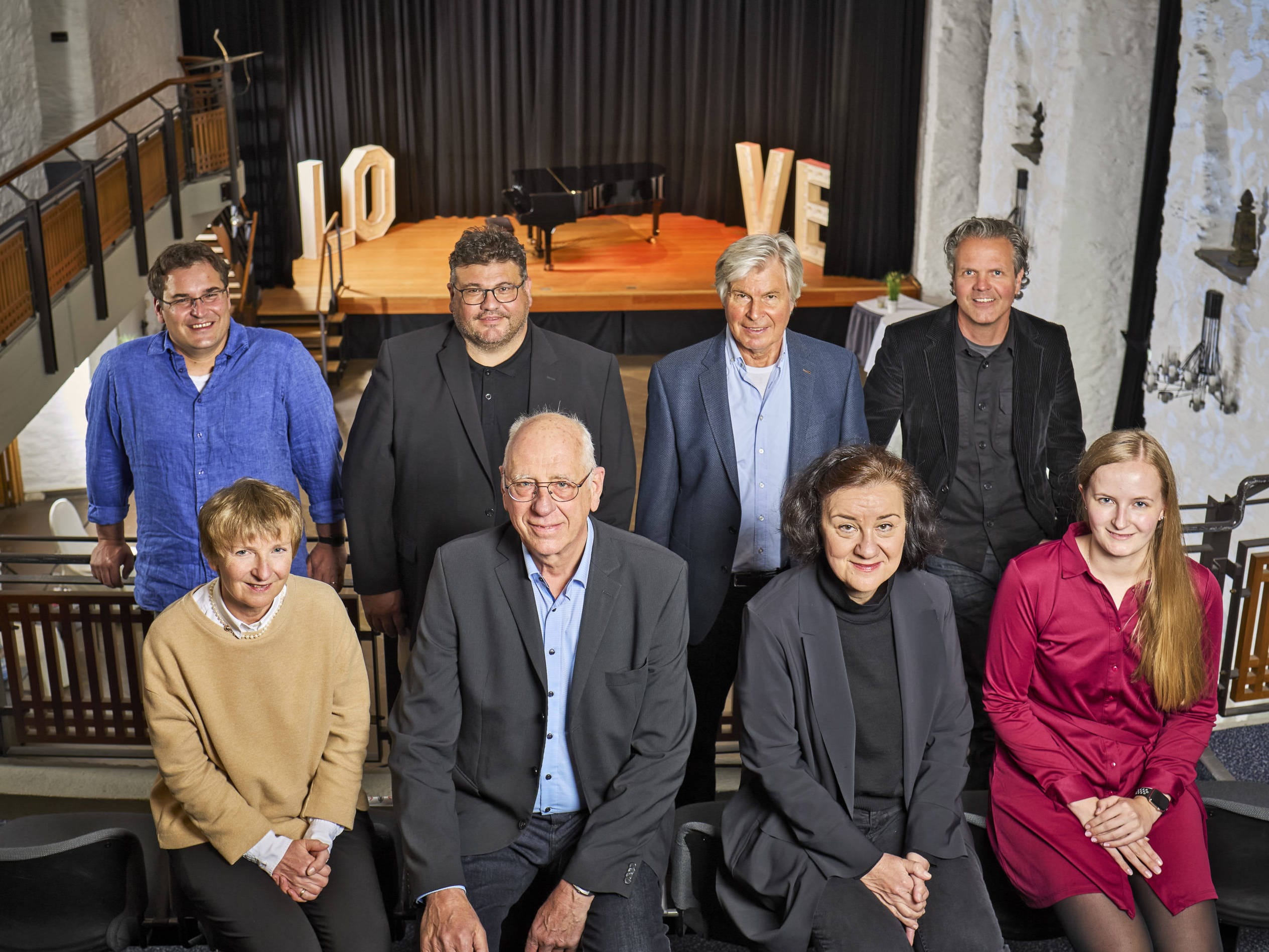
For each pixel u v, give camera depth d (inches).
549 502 81.1
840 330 439.2
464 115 519.2
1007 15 314.2
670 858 94.3
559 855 89.5
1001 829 91.7
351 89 498.6
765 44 485.7
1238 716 133.0
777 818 88.5
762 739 88.2
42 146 311.4
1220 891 90.7
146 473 108.3
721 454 104.3
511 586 85.5
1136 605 90.3
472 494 104.0
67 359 253.6
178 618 85.7
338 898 86.1
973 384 112.4
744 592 108.1
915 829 86.4
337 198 508.7
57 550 274.2
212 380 106.7
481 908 86.1
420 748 86.5
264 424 108.5
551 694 86.7
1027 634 92.5
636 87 514.3
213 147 371.9
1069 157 278.8
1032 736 92.6
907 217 438.3
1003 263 106.2
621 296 419.8
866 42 415.8
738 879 88.4
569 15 503.2
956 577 114.7
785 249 100.7
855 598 88.0
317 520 115.2
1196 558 203.0
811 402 105.1
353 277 447.8
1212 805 92.3
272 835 87.0
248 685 86.4
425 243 497.4
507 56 510.9
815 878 85.0
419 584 106.8
